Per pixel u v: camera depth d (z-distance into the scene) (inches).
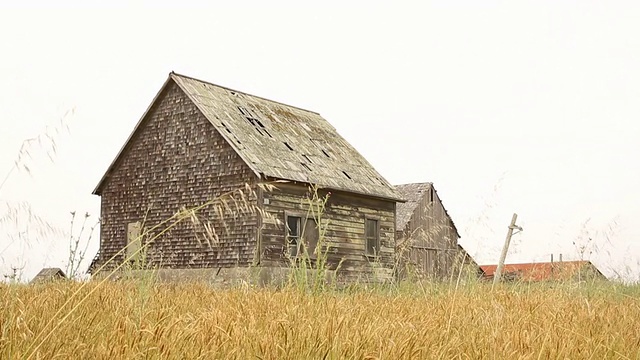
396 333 215.3
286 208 984.9
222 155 1024.9
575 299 413.7
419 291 446.6
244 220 965.8
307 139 1187.9
